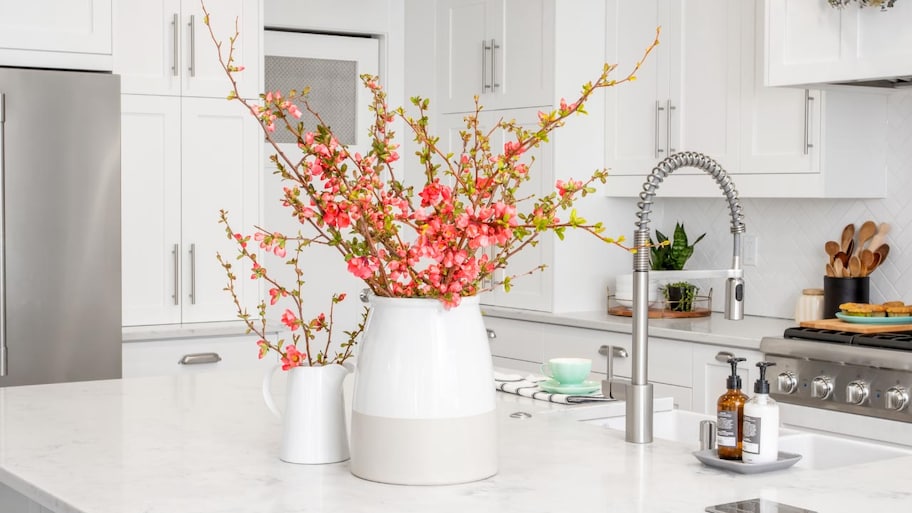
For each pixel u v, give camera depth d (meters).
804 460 2.35
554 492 1.75
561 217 4.82
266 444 2.13
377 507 1.67
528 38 4.91
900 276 4.14
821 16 3.71
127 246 4.36
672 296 4.66
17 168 3.91
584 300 4.93
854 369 3.48
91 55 4.16
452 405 1.80
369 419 1.83
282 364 1.97
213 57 4.50
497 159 1.80
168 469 1.92
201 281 4.50
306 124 5.56
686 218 5.02
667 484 1.81
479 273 1.85
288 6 5.43
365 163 1.81
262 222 4.62
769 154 4.18
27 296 3.95
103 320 4.07
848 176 4.08
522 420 2.41
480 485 1.80
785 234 4.57
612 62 4.87
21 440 2.16
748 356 3.86
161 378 2.96
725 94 4.35
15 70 3.90
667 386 4.19
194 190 4.48
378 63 5.73
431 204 1.78
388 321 1.82
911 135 4.11
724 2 4.34
